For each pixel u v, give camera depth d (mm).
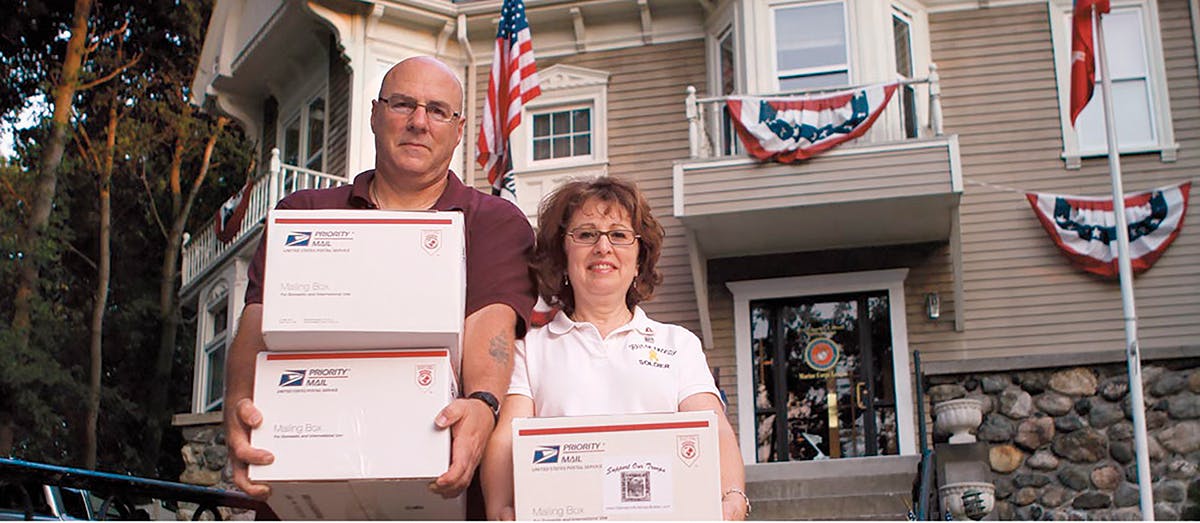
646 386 2775
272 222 2430
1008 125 12695
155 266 24234
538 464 2352
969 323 12148
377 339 2395
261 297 2762
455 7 13742
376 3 13438
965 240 12414
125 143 22984
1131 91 12641
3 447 18234
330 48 14422
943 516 8570
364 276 2410
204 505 4547
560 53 13875
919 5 13141
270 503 2447
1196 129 12391
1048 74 12789
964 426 9438
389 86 2947
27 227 19922
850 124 11539
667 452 2348
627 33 13695
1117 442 9562
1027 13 13008
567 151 13586
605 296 2898
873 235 12328
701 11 13516
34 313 19641
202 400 14781
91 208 23312
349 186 3074
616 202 2961
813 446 12266
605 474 2342
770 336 12688
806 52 12586
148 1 23016
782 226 12070
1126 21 12836
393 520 2525
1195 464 9391
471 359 2682
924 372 10141
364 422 2361
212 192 24297
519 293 2875
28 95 23219
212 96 16562
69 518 4379
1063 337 11953
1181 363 9664
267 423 2354
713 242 12492
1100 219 12031
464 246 2688
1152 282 11914
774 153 11609
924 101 12789
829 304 12688
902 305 12297
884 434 12141
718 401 2842
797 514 9273
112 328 22766
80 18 21156
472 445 2414
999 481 9656
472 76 13945
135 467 21453
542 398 2801
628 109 13469
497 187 11109
